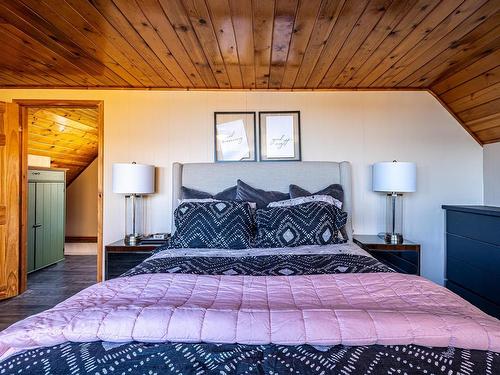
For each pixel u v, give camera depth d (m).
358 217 3.18
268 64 2.60
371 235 3.13
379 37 2.12
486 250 2.67
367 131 3.20
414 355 0.85
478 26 1.97
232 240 2.31
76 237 6.08
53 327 0.92
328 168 3.08
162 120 3.20
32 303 3.02
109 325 0.92
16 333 0.90
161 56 2.45
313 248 2.22
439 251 3.19
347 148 3.20
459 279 2.99
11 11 1.83
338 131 3.20
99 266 3.16
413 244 2.72
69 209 6.07
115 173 2.82
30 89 3.17
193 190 2.96
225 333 0.90
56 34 2.11
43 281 3.73
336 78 2.92
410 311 1.02
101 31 2.06
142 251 2.65
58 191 4.61
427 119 3.19
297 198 2.71
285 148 3.19
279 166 3.07
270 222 2.40
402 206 3.17
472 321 0.93
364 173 3.20
